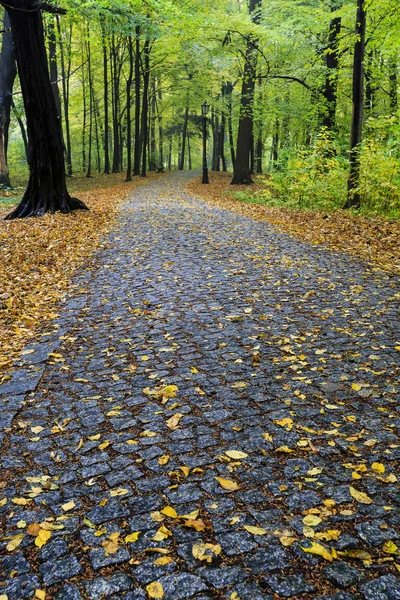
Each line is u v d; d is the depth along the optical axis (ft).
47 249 30.14
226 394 11.91
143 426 10.62
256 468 8.97
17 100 96.94
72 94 127.44
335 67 59.93
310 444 9.65
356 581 6.47
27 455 9.74
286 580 6.51
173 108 143.54
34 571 6.83
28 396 12.28
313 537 7.22
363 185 40.73
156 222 39.37
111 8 43.27
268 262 25.95
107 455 9.59
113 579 6.63
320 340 15.17
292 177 49.93
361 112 40.78
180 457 9.39
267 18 65.41
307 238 32.32
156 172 125.59
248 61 68.64
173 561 6.88
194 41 67.31
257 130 100.63
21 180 110.22
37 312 19.30
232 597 6.27
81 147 147.74
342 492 8.23
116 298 20.51
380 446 9.59
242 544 7.13
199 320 17.34
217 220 40.32
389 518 7.61
